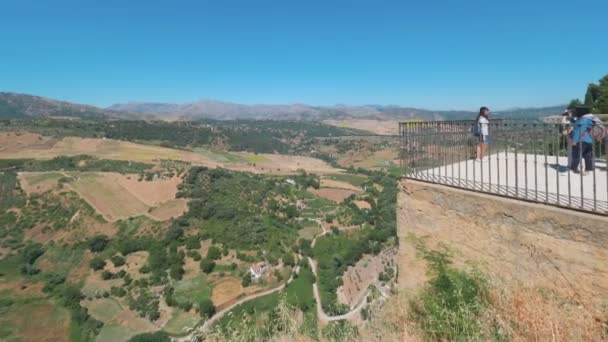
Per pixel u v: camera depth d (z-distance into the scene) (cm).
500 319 367
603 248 348
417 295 478
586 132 457
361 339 438
